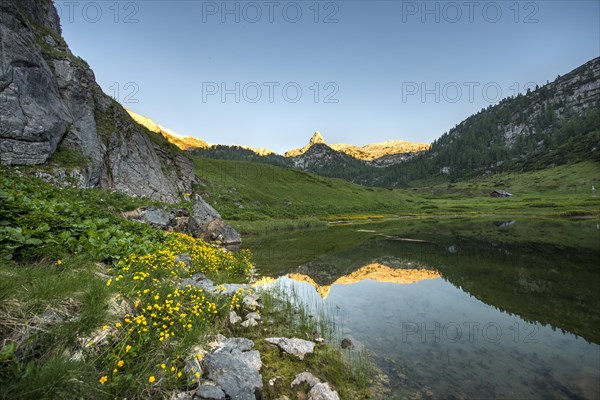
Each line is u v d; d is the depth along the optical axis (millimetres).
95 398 3965
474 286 16078
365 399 6469
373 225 64938
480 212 103875
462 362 8164
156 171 45000
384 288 15820
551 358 8430
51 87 27578
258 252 27875
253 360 6742
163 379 4848
